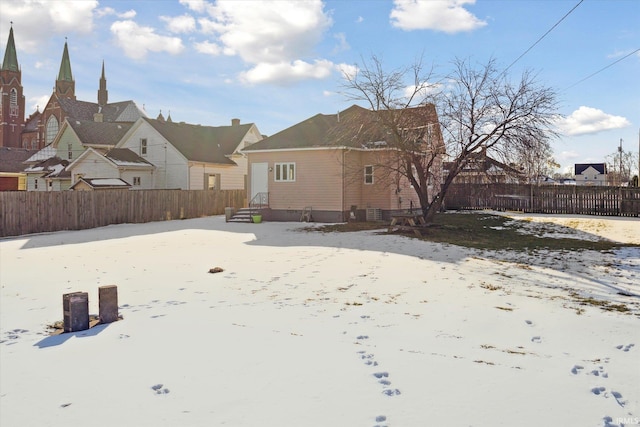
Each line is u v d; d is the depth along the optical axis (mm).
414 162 18797
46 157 44594
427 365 4922
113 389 4438
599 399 4070
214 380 4578
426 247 14133
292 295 8453
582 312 7129
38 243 16891
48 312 7703
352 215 23828
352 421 3691
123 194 24656
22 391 4461
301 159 24406
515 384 4406
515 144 16656
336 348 5496
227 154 38688
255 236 17938
